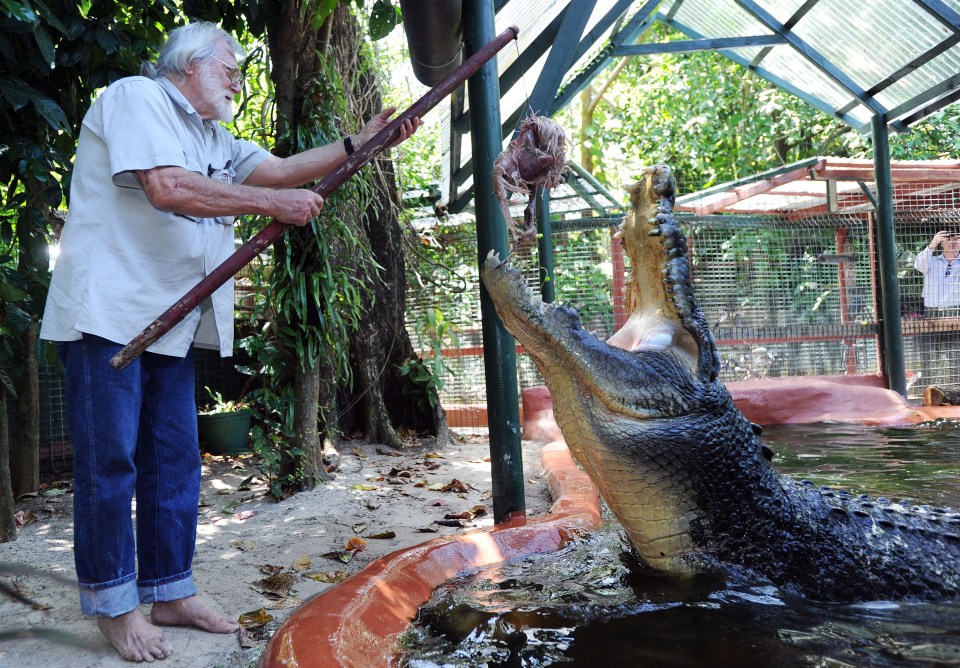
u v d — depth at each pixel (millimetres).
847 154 13695
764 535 2398
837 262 8602
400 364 6934
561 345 2312
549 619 2135
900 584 2381
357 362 6520
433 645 1977
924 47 6895
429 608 2230
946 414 7227
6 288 3316
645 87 14570
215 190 2303
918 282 8930
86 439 2264
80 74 3693
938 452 5148
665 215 2406
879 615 2191
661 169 2436
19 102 3086
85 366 2293
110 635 2229
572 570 2584
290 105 4465
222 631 2398
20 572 1743
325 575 2930
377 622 2014
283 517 3975
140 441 2490
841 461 4898
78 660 2174
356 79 5875
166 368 2525
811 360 8453
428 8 3238
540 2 5672
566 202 10359
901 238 8906
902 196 9727
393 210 6934
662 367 2369
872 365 8516
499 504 3574
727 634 2018
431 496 4480
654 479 2354
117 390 2295
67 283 2301
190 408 2580
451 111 6512
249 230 4512
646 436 2330
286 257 4359
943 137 12367
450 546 2645
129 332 2318
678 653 1898
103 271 2297
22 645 2266
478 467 5527
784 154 14344
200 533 3680
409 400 6914
